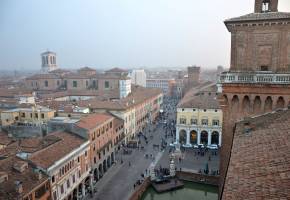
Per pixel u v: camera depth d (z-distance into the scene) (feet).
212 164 271.90
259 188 57.31
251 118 121.19
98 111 343.05
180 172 235.61
